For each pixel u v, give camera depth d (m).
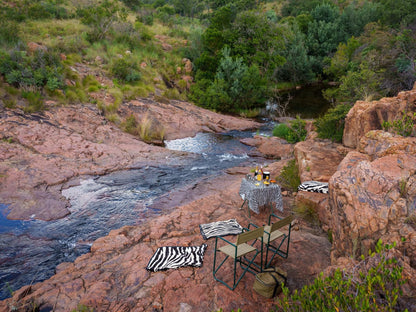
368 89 11.43
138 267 4.38
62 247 5.59
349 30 41.62
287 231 5.41
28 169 8.81
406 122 4.91
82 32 22.72
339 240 3.88
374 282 2.39
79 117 13.56
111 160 10.43
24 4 23.72
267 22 27.48
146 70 22.05
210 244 4.96
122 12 27.41
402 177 3.55
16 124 11.38
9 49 16.06
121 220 6.63
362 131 6.88
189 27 33.72
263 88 23.56
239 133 16.83
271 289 3.54
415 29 19.55
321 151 8.23
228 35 26.16
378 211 3.39
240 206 6.60
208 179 9.19
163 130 14.74
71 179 8.80
